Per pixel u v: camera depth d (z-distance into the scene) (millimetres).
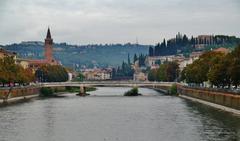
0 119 179875
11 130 151375
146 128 156500
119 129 155125
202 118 181250
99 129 155250
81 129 155250
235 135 137875
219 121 170625
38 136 140500
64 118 186875
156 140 133250
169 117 187750
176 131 148125
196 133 143000
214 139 131875
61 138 137625
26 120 178000
